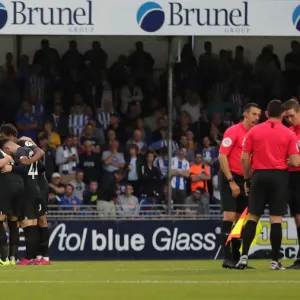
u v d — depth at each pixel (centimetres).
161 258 6006
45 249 5256
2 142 5094
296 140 4078
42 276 3947
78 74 7200
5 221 5691
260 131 4078
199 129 7044
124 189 6388
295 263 4378
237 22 5578
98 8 5544
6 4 5478
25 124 6925
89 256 5944
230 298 2880
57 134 6781
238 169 4334
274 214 4147
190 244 6031
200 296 2936
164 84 7219
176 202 6481
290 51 7506
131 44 7462
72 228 5938
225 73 7250
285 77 7300
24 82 7081
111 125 7000
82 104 6994
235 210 4375
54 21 5506
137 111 7094
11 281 3619
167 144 6506
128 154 6706
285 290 3145
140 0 5566
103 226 5966
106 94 7175
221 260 5844
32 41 7350
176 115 7081
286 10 5612
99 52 7244
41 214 5122
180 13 5569
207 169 6569
